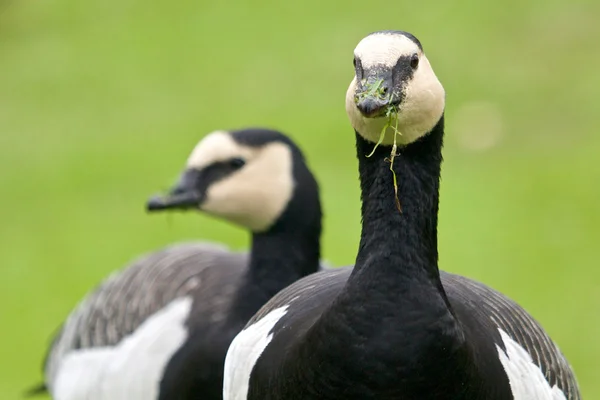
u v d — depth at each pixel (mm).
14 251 15062
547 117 17469
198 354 8922
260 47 21094
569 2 21078
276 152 9430
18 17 23797
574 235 14320
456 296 6453
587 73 18719
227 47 21266
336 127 17359
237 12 22859
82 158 17516
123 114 19047
